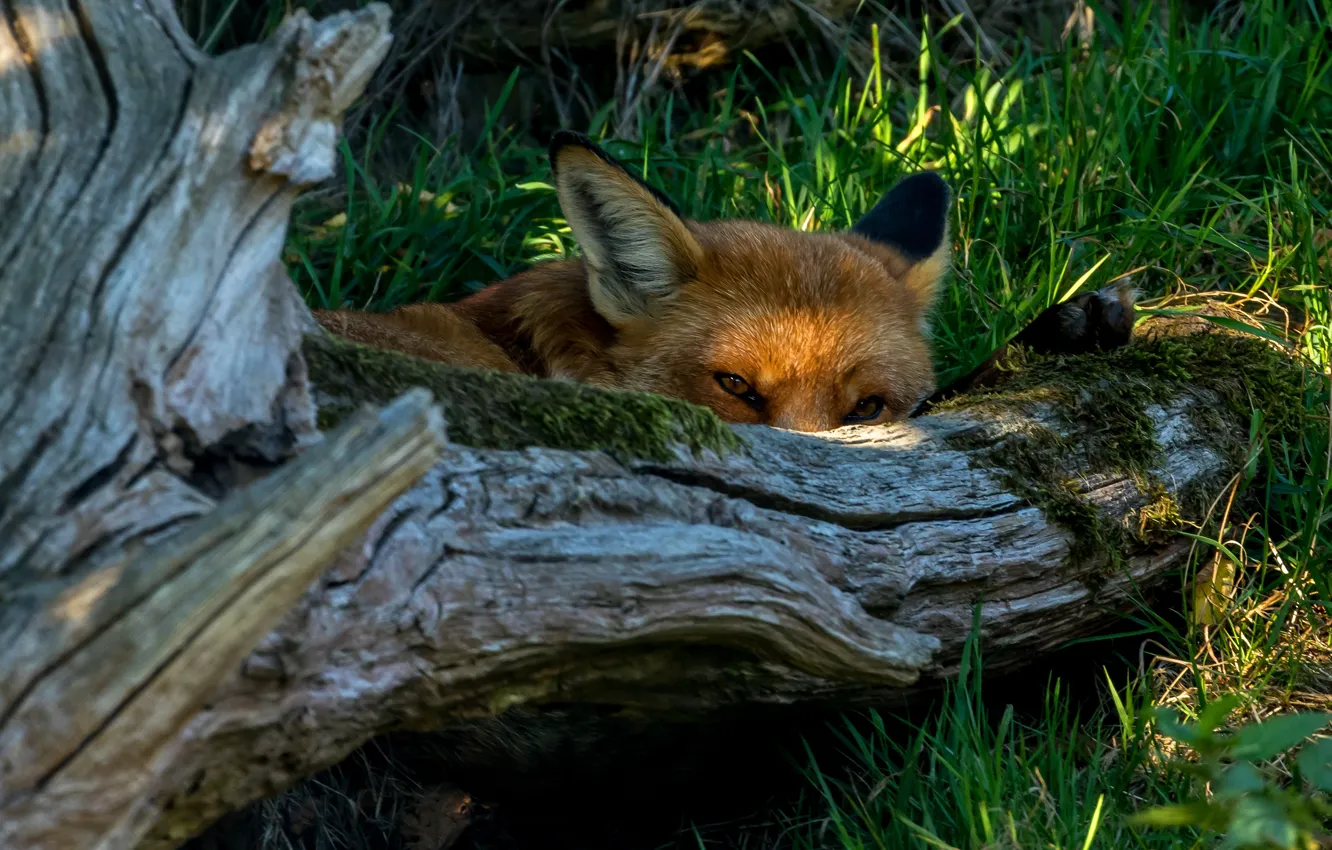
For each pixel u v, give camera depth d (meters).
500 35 13.97
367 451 3.06
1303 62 11.04
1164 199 10.05
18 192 3.93
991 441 6.18
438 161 12.38
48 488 3.38
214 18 13.27
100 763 3.06
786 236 8.62
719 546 4.66
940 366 9.49
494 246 10.64
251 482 3.77
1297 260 9.16
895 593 5.48
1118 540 6.34
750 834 6.57
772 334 7.75
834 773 6.39
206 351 3.79
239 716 3.54
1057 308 7.67
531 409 4.79
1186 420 6.92
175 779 3.46
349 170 10.48
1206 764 3.95
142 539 3.39
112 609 2.98
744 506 5.10
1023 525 5.97
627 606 4.41
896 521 5.65
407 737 6.73
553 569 4.27
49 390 3.55
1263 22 11.41
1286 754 5.76
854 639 5.09
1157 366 7.19
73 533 3.33
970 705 5.59
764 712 5.63
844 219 10.70
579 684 4.72
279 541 3.02
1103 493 6.36
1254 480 7.22
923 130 11.72
